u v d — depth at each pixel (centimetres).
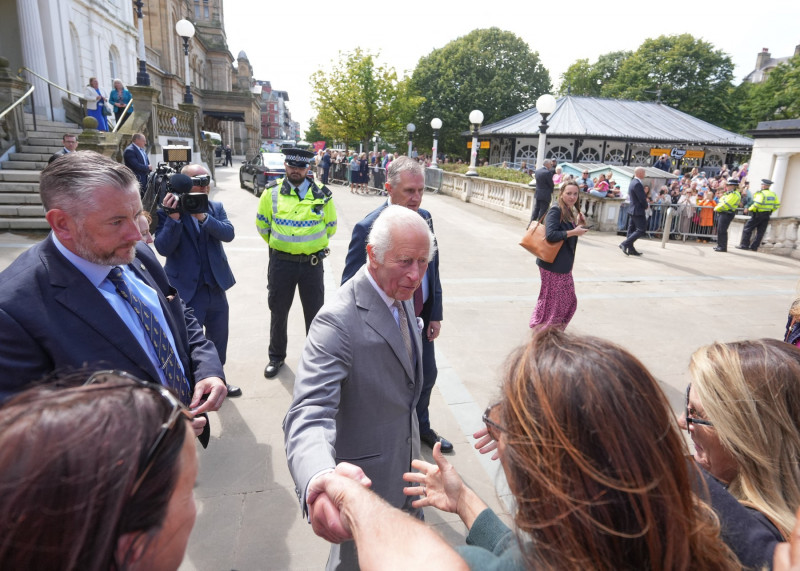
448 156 4456
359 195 1841
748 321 617
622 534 66
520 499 75
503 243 1045
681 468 71
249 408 361
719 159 3136
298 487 128
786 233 1136
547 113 1173
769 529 97
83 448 52
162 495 57
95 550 51
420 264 174
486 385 416
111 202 140
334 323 172
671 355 497
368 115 2702
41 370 139
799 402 107
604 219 1238
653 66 4578
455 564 74
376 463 181
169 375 170
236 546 237
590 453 68
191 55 3706
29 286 139
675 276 838
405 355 181
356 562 173
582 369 72
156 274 190
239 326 516
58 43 1545
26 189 917
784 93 3697
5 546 49
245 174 1708
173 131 1529
